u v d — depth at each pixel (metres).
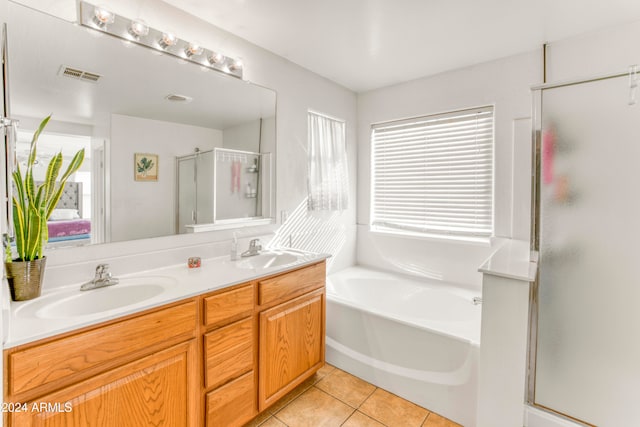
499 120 2.41
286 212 2.49
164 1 1.69
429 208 2.87
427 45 2.20
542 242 1.48
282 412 1.80
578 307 1.41
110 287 1.43
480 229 2.59
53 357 0.98
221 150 2.02
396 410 1.82
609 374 1.36
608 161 1.32
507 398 1.33
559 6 1.73
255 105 2.20
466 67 2.56
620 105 1.29
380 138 3.16
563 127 1.41
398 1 1.69
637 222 1.28
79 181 1.44
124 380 1.14
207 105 1.93
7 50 1.24
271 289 1.71
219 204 2.03
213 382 1.43
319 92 2.75
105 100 1.51
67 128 1.39
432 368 1.80
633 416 1.32
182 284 1.46
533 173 1.49
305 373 1.96
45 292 1.33
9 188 0.92
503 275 1.33
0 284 0.84
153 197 1.70
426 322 1.89
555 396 1.48
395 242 3.04
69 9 1.40
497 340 1.35
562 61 2.12
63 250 1.40
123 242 1.60
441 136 2.77
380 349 2.03
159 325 1.24
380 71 2.67
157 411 1.24
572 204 1.41
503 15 1.82
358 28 1.97
